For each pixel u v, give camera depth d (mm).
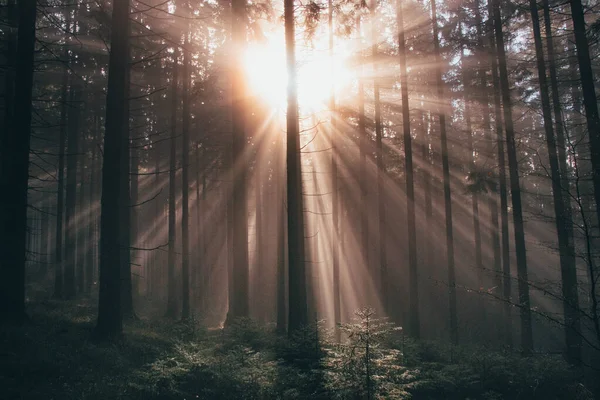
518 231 16812
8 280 12828
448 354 15023
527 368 13336
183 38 23906
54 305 19531
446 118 26547
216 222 35719
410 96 24688
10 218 13055
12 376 9062
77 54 23578
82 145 30547
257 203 29125
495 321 22625
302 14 15648
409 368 12906
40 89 24797
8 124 15750
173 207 24188
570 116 20953
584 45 13078
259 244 28766
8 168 13711
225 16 21984
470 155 23125
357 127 25031
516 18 19422
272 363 11086
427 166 24609
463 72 22656
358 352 9672
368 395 9086
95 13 18594
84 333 13039
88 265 34656
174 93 24234
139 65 23406
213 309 34469
